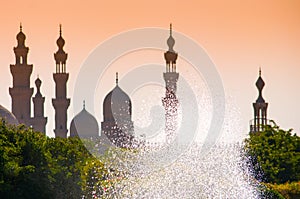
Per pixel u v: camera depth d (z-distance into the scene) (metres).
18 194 148.25
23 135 167.88
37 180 153.12
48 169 160.75
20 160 157.00
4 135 163.88
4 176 148.25
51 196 156.62
